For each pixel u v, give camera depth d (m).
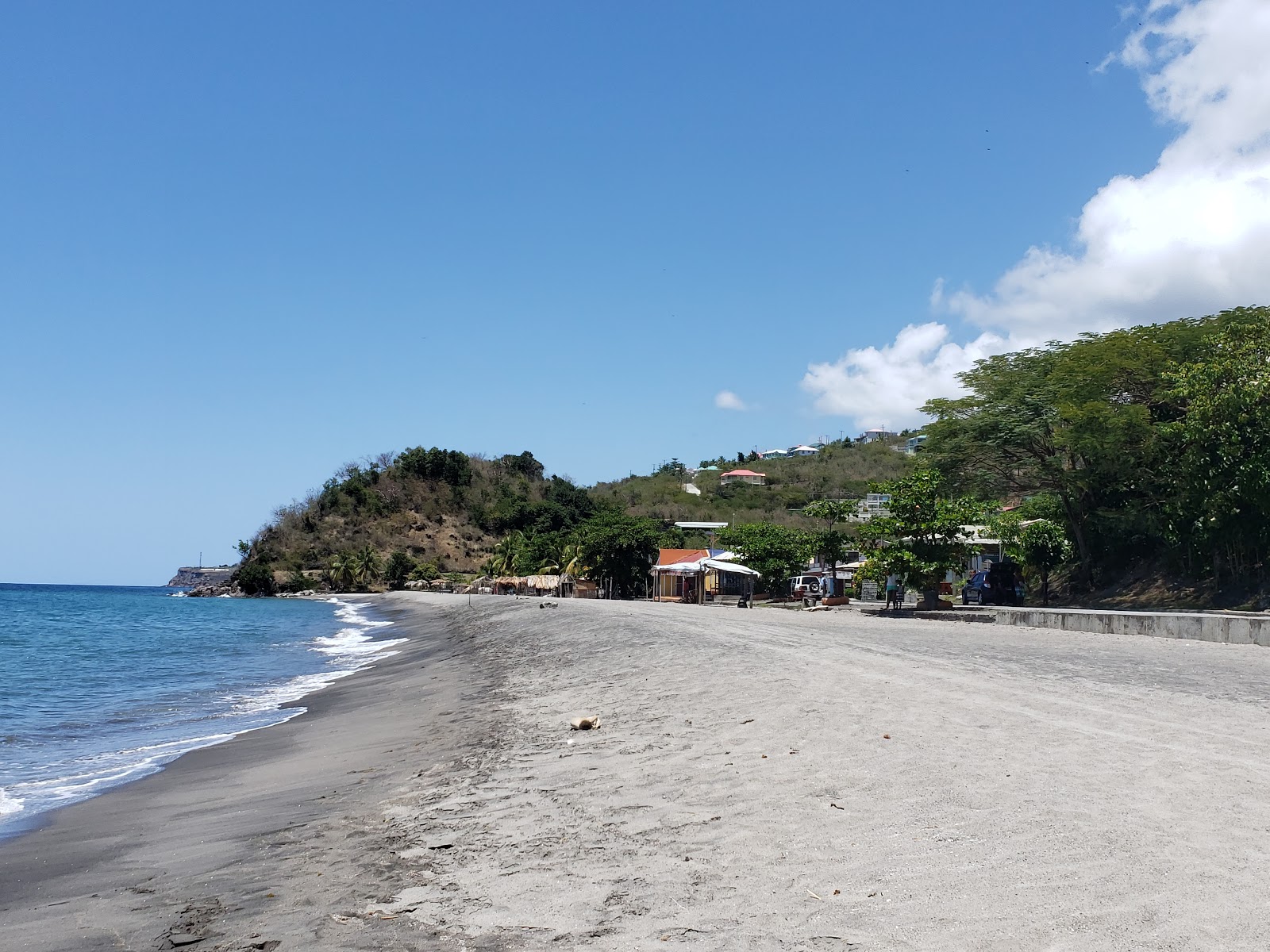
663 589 62.84
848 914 4.73
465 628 39.31
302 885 6.24
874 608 37.50
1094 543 38.78
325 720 16.30
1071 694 10.94
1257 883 4.68
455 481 135.00
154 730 16.30
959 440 38.62
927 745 8.16
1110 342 36.31
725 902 5.07
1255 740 8.12
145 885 6.82
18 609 79.44
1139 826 5.65
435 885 5.88
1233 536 29.22
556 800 7.70
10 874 7.70
